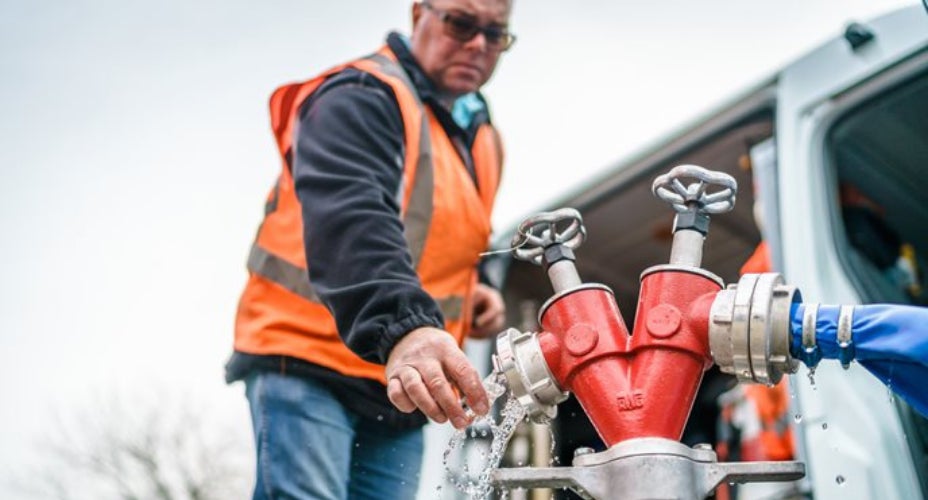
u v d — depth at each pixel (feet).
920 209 9.01
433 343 4.66
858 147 8.51
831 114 8.20
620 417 3.59
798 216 7.81
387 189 6.03
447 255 6.63
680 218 3.91
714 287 3.73
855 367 6.72
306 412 5.98
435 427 8.73
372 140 6.08
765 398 8.33
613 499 3.47
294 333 6.13
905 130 8.32
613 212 10.77
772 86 8.95
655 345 3.66
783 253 7.77
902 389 3.59
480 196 7.11
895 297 8.34
